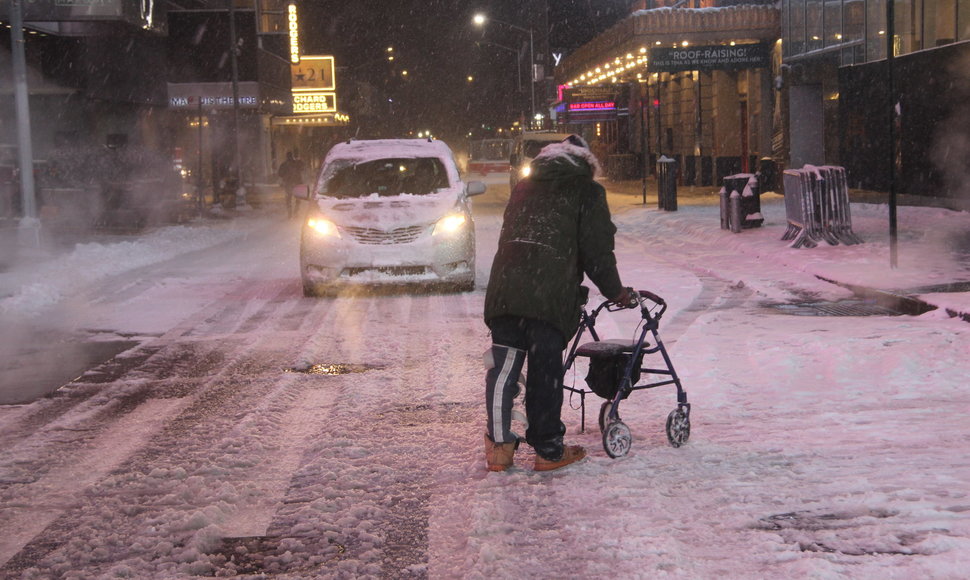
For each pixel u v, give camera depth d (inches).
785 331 355.9
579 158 206.2
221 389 309.3
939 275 462.3
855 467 196.2
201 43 1801.2
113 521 190.5
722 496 182.4
